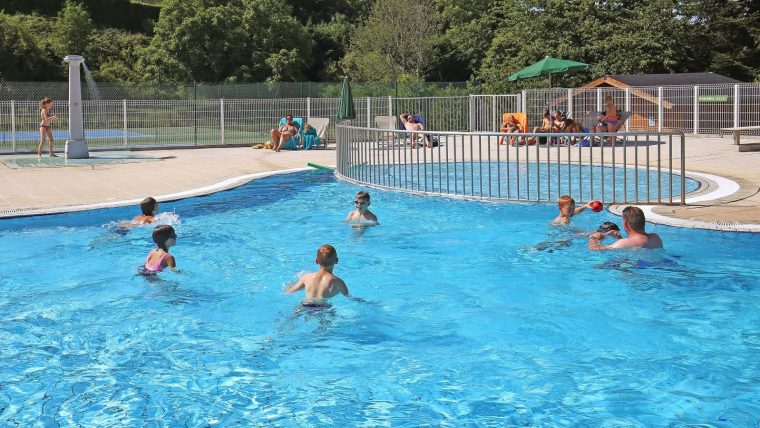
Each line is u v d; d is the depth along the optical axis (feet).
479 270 26.81
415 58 183.62
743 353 18.19
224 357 18.63
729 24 140.26
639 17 141.69
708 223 31.22
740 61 140.56
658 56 137.80
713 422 14.42
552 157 65.41
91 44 176.24
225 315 22.06
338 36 208.95
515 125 83.76
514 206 38.47
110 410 15.52
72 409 15.57
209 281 25.84
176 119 86.89
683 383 16.42
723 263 26.32
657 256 27.43
